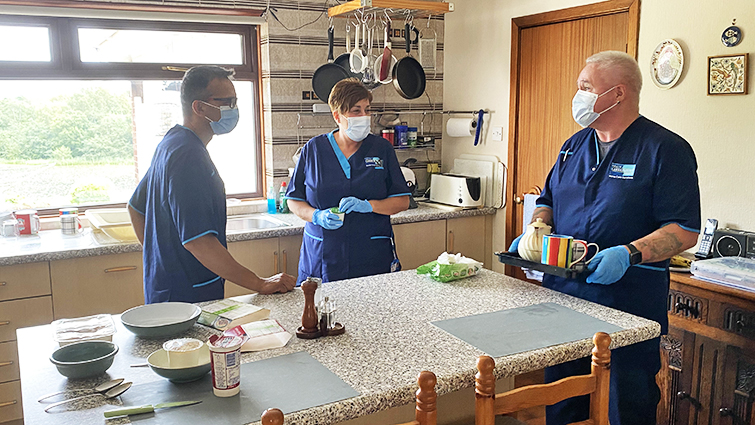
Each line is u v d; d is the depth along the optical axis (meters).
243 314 1.69
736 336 2.30
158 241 1.97
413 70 3.95
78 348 1.44
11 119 3.34
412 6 3.38
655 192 1.93
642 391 1.99
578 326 1.66
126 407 1.21
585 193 2.08
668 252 1.85
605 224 2.01
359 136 2.75
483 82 4.08
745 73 2.59
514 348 1.50
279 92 3.82
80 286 2.93
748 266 2.38
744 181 2.64
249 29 3.82
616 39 3.20
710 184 2.78
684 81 2.85
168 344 1.39
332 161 2.85
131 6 3.37
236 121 2.10
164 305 1.73
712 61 2.70
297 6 3.79
